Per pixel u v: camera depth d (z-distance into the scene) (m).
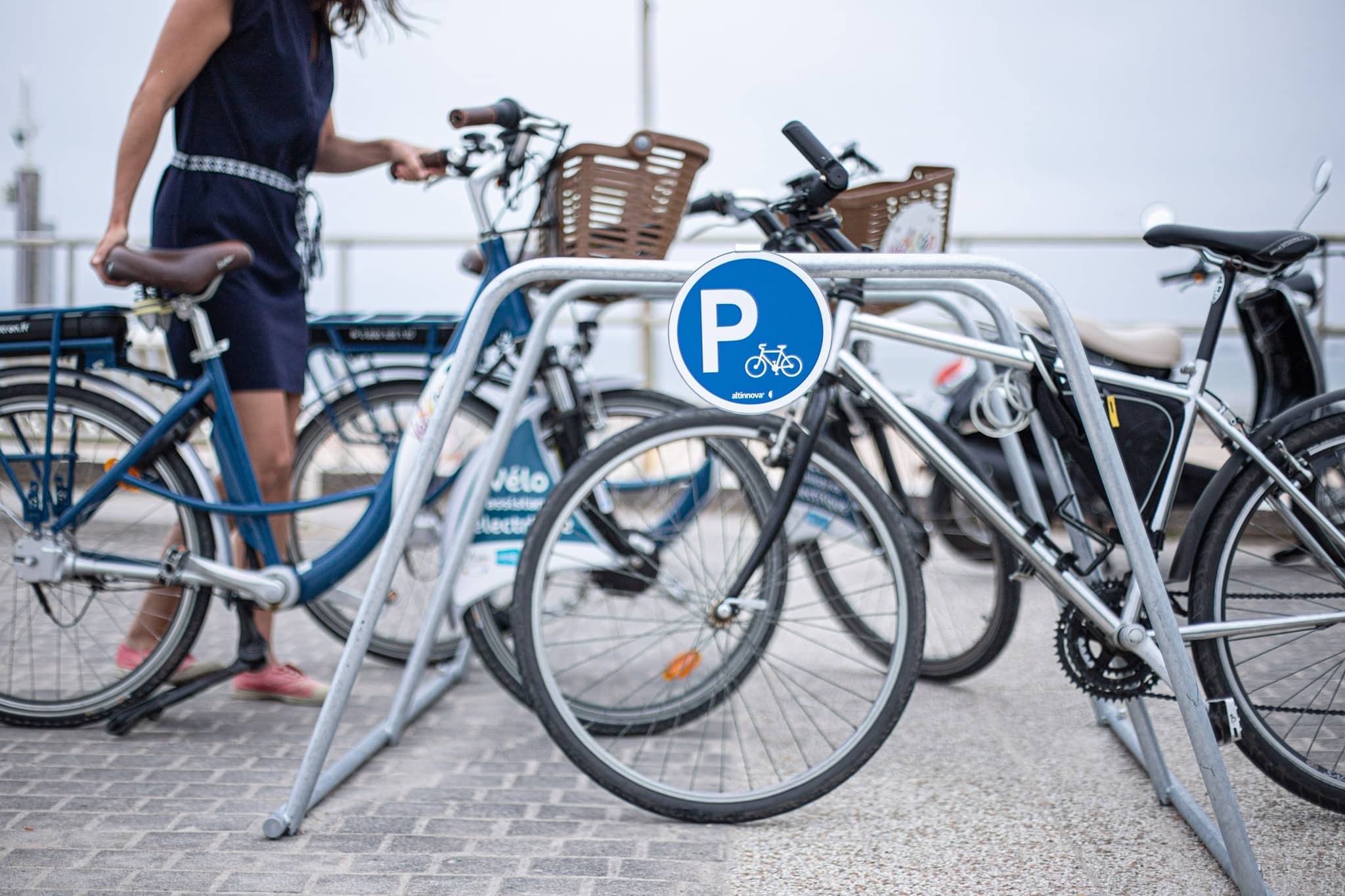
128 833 1.97
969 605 2.95
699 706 2.45
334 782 2.18
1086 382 1.86
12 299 6.61
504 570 2.41
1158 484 2.02
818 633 3.40
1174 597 2.05
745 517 2.39
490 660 2.71
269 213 2.57
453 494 2.48
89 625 2.64
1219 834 1.92
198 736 2.53
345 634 3.15
